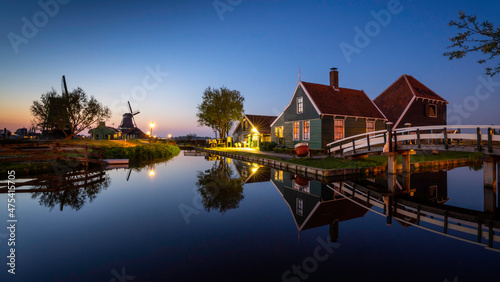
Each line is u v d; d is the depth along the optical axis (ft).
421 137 37.99
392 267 12.89
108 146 80.48
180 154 109.29
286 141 84.48
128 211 22.85
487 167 31.53
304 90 74.38
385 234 17.65
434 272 12.32
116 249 14.96
